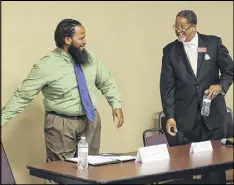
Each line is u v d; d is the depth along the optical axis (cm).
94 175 250
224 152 321
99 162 285
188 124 382
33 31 417
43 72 348
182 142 390
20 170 419
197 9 523
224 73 379
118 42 470
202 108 369
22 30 411
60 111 356
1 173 273
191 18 369
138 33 484
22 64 412
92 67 366
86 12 448
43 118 430
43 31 422
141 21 485
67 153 360
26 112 420
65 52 355
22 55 412
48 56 354
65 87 352
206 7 529
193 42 378
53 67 350
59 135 358
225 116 388
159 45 498
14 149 415
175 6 507
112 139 471
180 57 381
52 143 361
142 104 490
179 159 296
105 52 461
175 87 390
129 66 479
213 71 381
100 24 457
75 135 362
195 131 384
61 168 274
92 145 371
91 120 359
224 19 544
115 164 284
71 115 358
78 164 274
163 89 389
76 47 352
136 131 487
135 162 289
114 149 473
